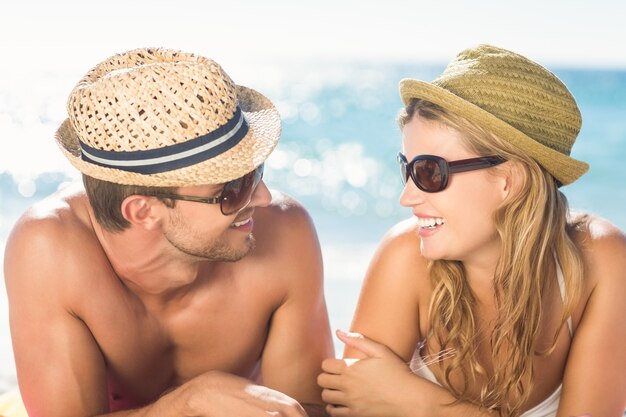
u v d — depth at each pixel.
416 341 2.60
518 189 2.29
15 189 10.42
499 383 2.45
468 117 2.21
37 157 12.32
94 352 2.36
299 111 17.61
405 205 2.32
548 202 2.34
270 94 20.33
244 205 2.19
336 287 6.21
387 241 2.57
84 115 2.10
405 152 2.33
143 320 2.44
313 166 12.94
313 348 2.62
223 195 2.14
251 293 2.53
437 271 2.46
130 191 2.13
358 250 8.09
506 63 2.29
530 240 2.31
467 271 2.47
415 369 2.60
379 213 10.52
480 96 2.26
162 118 2.06
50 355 2.30
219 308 2.50
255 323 2.57
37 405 2.34
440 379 2.55
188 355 2.58
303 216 2.66
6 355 4.38
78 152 2.27
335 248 8.13
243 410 2.14
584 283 2.44
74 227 2.33
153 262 2.28
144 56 2.24
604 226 2.53
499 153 2.24
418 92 2.26
